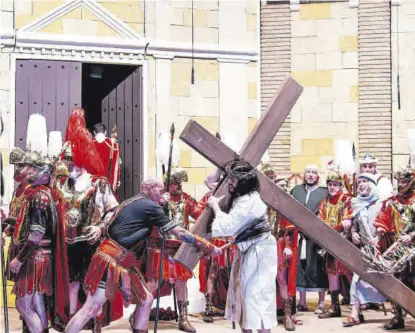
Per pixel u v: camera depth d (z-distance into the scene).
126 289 5.62
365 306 8.55
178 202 7.59
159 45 9.66
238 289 5.61
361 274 6.41
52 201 5.79
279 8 10.33
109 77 10.07
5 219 6.14
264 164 7.64
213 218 5.66
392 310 7.86
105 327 7.43
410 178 7.38
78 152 6.54
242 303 5.54
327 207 7.97
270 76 10.33
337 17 10.29
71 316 6.42
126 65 9.65
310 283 8.05
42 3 9.20
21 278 5.75
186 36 9.83
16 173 5.91
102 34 9.46
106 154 7.77
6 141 8.99
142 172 9.60
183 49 9.78
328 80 10.30
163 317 7.77
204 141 5.64
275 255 5.60
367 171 8.52
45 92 9.21
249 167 5.49
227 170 5.50
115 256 5.61
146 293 5.77
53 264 5.83
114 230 5.67
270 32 10.34
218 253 5.57
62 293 5.85
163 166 7.93
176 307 7.75
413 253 7.09
